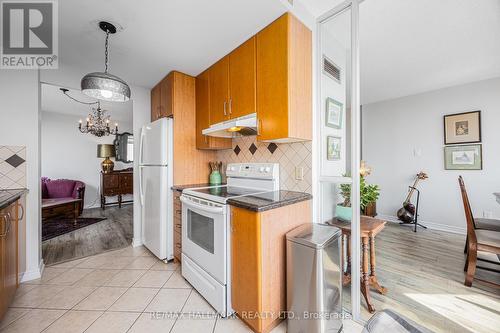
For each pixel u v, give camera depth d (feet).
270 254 4.44
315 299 4.01
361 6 5.42
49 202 12.37
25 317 4.93
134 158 9.37
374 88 11.14
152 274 6.90
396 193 12.63
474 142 10.23
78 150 17.19
